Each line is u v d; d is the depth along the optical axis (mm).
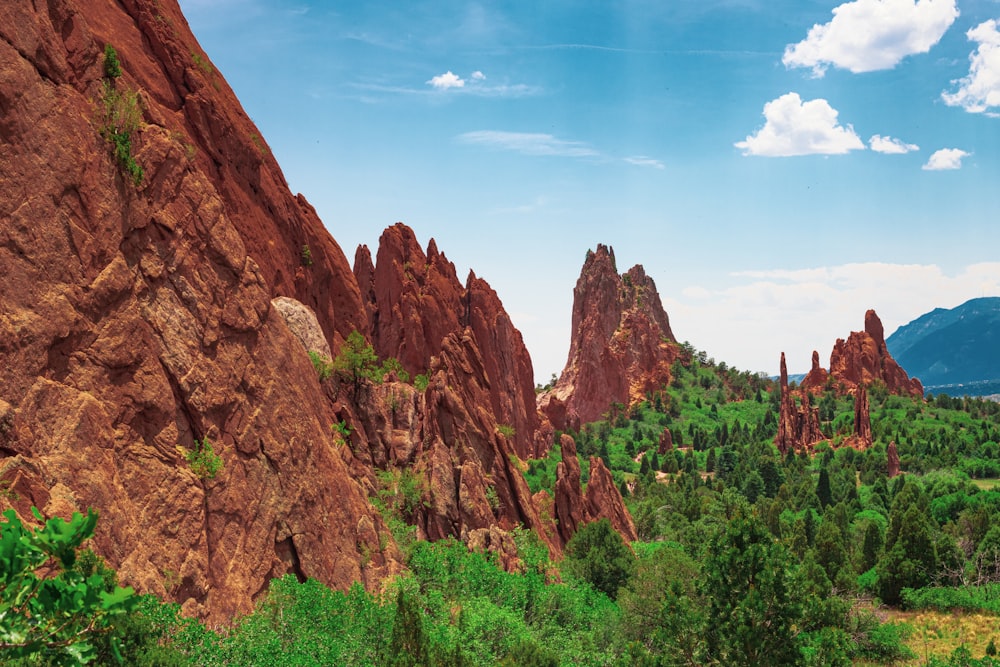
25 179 38219
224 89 68438
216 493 46188
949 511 165375
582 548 87250
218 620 43375
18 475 34000
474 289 186750
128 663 27844
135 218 45125
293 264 75938
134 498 41031
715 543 50281
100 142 43531
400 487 75062
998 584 108812
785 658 47281
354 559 57000
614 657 62000
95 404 39750
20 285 37188
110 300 42219
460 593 62969
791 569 49094
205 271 49438
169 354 45500
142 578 39031
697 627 48969
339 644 43219
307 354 64625
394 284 162375
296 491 52969
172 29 61688
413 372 158750
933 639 94375
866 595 109312
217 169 63438
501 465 84438
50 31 41156
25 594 11070
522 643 52188
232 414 49375
